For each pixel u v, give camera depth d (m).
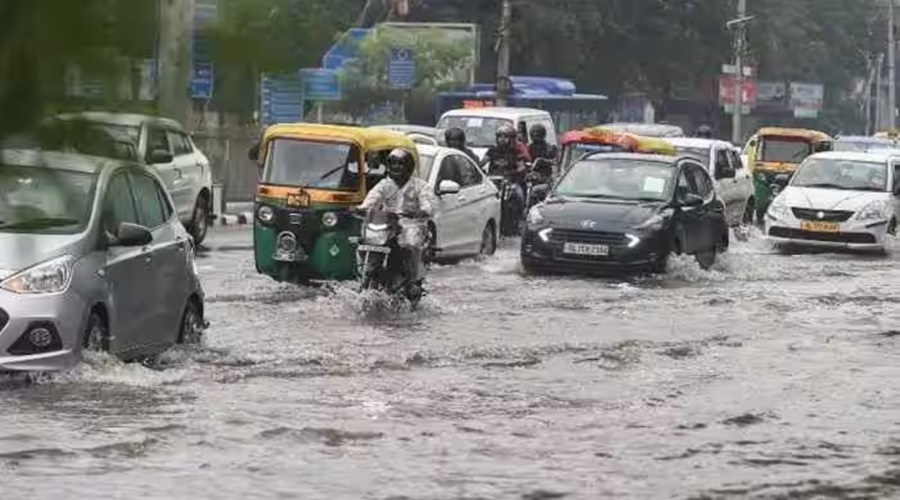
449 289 22.53
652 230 24.70
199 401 12.46
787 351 16.70
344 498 9.27
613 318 19.50
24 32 2.22
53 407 11.80
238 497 9.22
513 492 9.56
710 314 20.16
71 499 8.99
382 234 19.34
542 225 24.89
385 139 21.78
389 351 15.94
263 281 22.33
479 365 15.22
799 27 91.38
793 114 100.69
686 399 13.41
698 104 82.75
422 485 9.70
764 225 33.97
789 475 10.38
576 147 35.84
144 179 14.55
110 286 13.14
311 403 12.64
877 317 20.20
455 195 26.31
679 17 71.06
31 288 12.33
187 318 15.39
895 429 12.19
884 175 33.69
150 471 9.87
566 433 11.67
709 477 10.23
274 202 21.25
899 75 110.31
